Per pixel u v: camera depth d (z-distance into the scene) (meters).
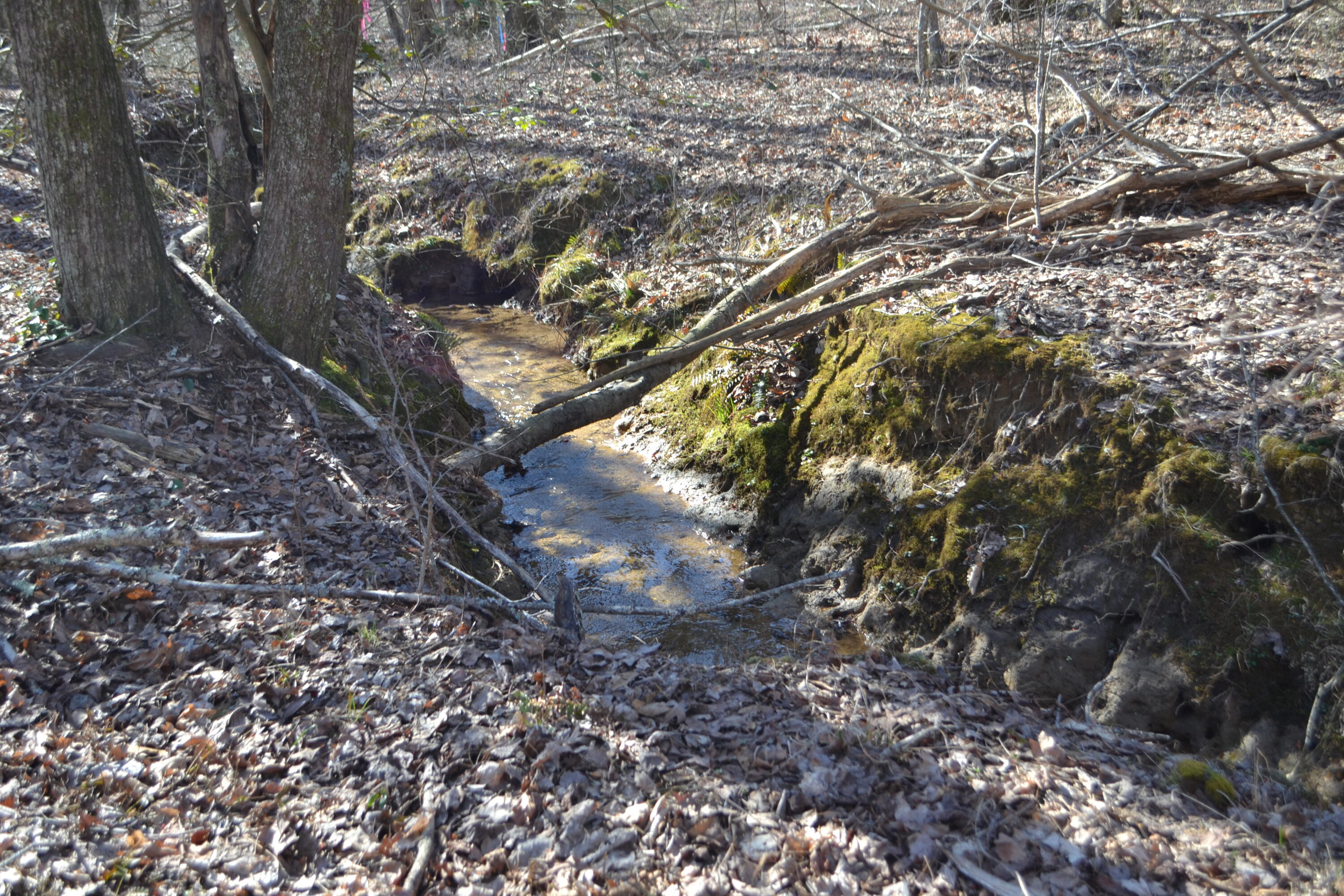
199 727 4.00
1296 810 4.17
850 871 3.51
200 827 3.48
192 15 7.69
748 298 9.21
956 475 6.85
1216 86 13.64
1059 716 5.29
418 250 14.31
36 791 3.48
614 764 4.05
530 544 7.91
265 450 6.38
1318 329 6.16
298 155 6.88
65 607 4.57
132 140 6.78
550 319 12.94
